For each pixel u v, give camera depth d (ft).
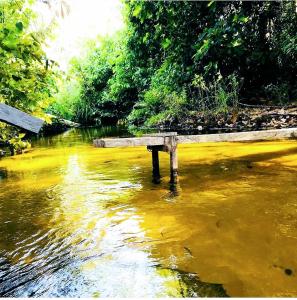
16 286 7.21
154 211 11.33
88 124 88.79
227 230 9.36
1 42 13.70
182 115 41.42
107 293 6.77
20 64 16.25
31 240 9.59
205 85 40.04
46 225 10.73
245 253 8.00
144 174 17.37
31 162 24.41
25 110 16.97
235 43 32.89
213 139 13.92
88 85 89.25
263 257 7.77
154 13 36.01
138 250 8.54
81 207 12.39
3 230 10.47
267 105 36.52
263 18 38.52
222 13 35.09
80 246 9.02
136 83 69.10
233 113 34.24
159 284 6.96
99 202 12.87
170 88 43.11
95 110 86.22
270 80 41.65
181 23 35.32
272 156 19.53
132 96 77.56
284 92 36.91
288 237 8.70
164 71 44.75
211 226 9.71
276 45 38.29
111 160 22.58
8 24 13.56
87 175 18.13
